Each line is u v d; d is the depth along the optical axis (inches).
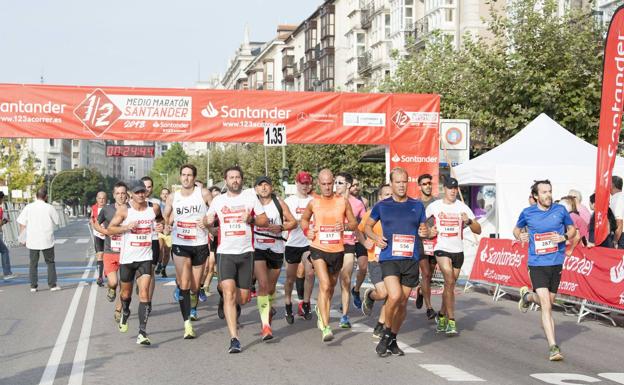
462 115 1073.5
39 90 734.5
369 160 1088.2
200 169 3922.2
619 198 519.8
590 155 739.4
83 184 5457.7
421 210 356.5
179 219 405.1
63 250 1277.1
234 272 368.2
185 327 400.2
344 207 397.1
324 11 3031.5
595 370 327.9
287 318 456.8
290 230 412.5
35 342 388.8
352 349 370.0
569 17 1034.1
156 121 745.6
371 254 421.4
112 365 329.1
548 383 298.0
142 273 383.2
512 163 719.1
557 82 979.9
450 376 307.9
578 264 502.6
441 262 420.8
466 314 515.2
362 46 2588.6
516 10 1068.5
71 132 737.6
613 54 502.9
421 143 778.2
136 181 391.2
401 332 431.2
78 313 496.7
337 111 766.5
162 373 311.9
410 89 1370.6
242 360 340.8
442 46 1417.3
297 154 1995.6
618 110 503.8
